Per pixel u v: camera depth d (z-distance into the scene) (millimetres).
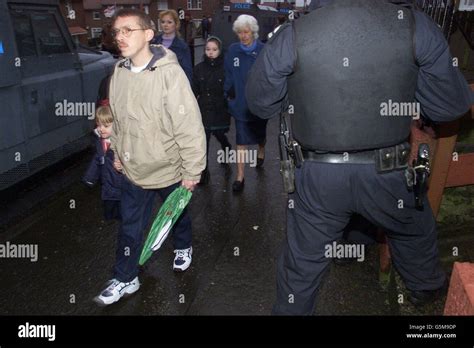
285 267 1961
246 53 3809
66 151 4445
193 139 2203
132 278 2586
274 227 3471
